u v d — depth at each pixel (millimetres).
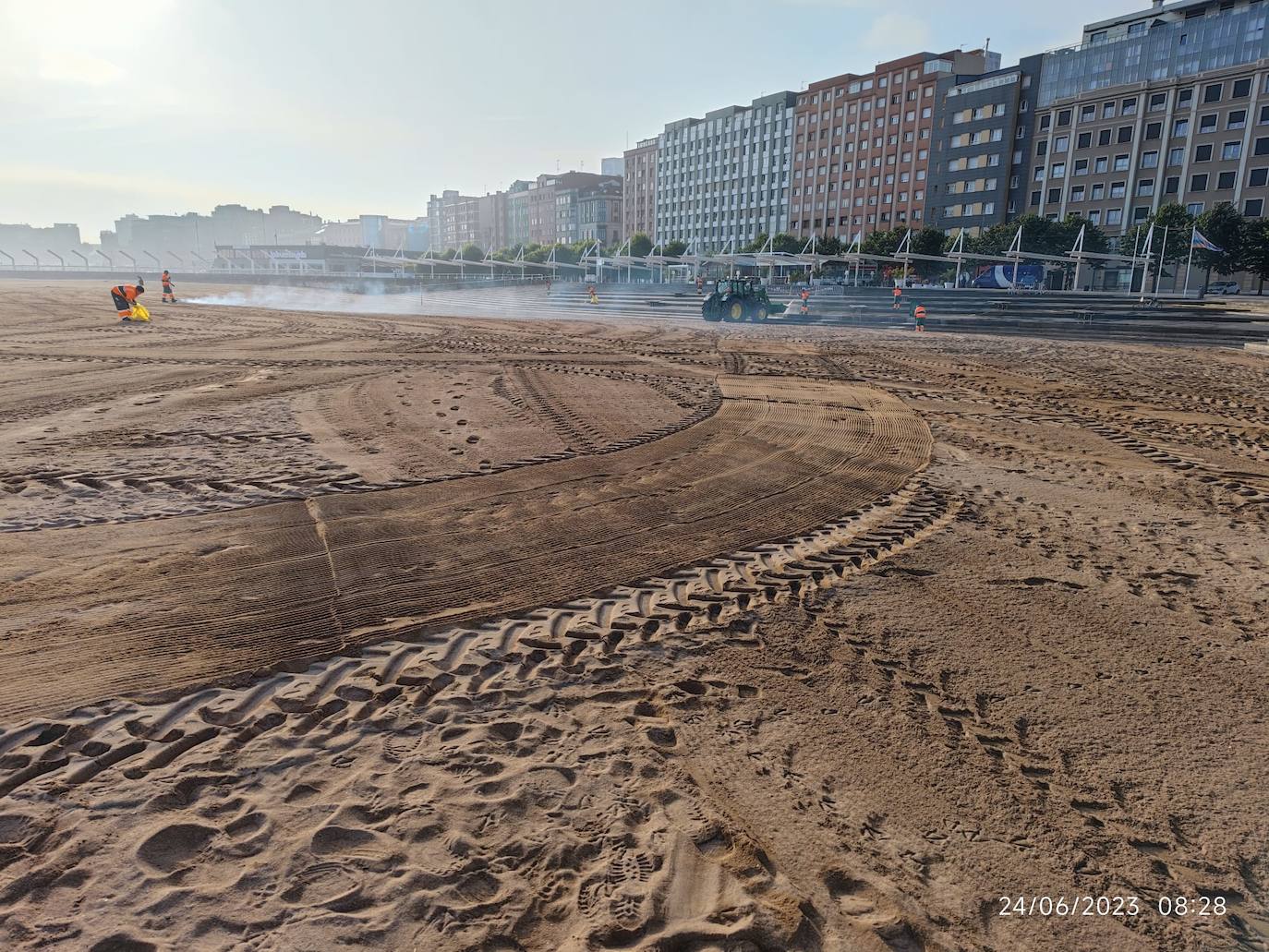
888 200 107625
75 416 11703
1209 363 21938
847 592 5898
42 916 2756
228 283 105125
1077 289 65000
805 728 4137
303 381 15164
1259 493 9031
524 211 195500
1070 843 3359
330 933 2736
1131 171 81125
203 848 3119
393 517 7219
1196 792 3701
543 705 4254
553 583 5867
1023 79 89875
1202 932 2932
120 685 4277
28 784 3451
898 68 103625
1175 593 6039
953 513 7980
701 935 2814
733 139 132500
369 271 165500
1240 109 73438
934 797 3623
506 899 2936
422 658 4680
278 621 5082
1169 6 81062
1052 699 4480
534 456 9727
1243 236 62312
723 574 6164
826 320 39875
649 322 36438
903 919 2934
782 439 11172
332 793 3475
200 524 6883
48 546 6293
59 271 168750
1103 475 9789
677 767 3770
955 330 35062
